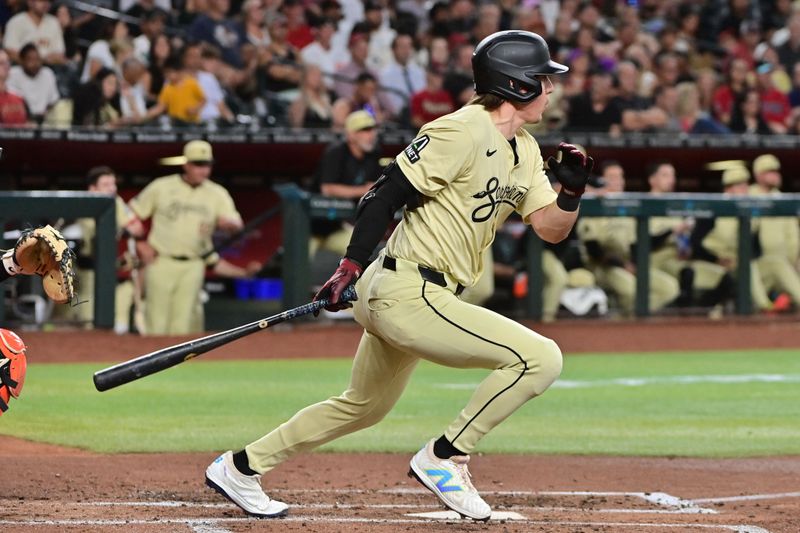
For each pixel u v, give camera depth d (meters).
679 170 55.25
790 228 50.47
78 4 46.53
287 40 51.31
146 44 46.91
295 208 43.06
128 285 41.81
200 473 19.84
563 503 17.91
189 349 14.23
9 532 14.08
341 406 15.55
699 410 29.69
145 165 46.97
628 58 56.22
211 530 14.52
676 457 23.02
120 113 45.56
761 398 31.98
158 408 28.19
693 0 61.69
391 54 52.84
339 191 43.47
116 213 40.19
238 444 23.19
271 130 46.94
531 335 14.53
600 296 47.84
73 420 25.97
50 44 45.12
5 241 38.09
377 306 14.64
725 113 57.34
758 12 63.34
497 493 18.83
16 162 45.69
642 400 31.47
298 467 21.08
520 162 15.02
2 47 44.84
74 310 40.25
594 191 48.69
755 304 50.16
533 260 46.47
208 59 47.41
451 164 14.17
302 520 15.45
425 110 49.84
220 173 48.78
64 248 14.67
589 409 29.77
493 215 14.81
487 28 53.91
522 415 28.67
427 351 14.59
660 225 48.25
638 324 48.38
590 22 56.59
